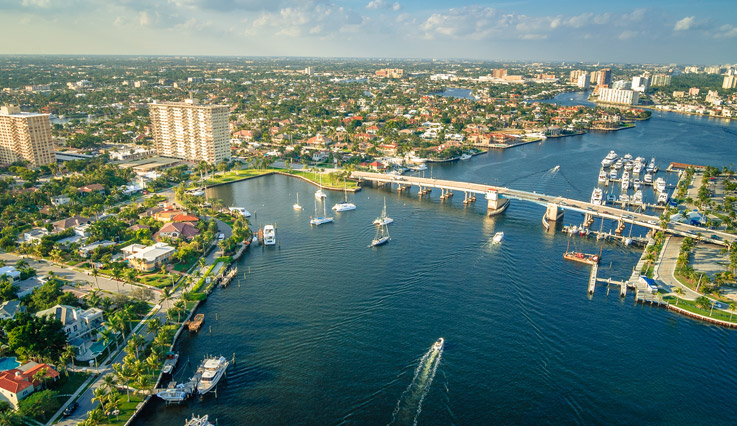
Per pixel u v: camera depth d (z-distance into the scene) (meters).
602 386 187.00
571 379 190.25
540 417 170.75
